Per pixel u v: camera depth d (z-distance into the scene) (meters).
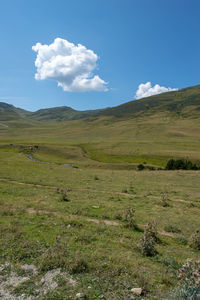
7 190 21.75
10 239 9.39
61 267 7.52
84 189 26.72
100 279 6.91
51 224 11.92
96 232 11.34
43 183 28.38
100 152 110.75
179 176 42.72
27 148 116.25
